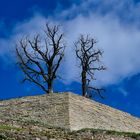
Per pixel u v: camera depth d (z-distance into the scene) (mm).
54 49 100562
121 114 73750
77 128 62312
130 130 71500
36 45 101250
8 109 68938
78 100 68000
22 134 45062
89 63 103750
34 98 69875
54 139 46344
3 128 46844
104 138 53562
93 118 67250
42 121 63844
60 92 68750
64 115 63719
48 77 97750
